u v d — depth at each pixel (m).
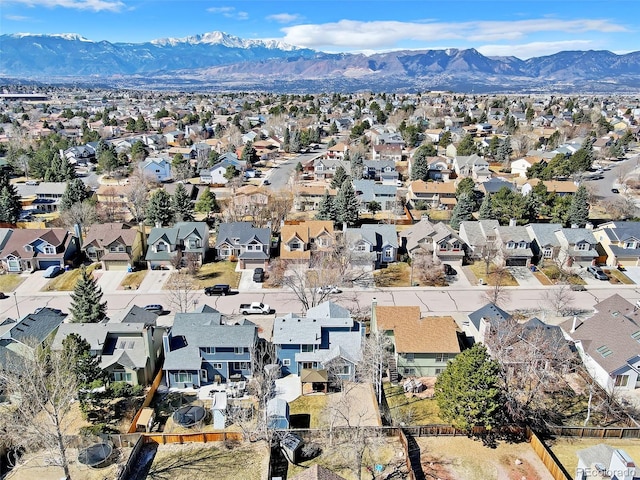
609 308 56.88
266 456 40.81
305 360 51.44
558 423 44.72
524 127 199.38
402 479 38.31
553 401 47.81
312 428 44.00
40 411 45.69
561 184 111.12
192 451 41.50
